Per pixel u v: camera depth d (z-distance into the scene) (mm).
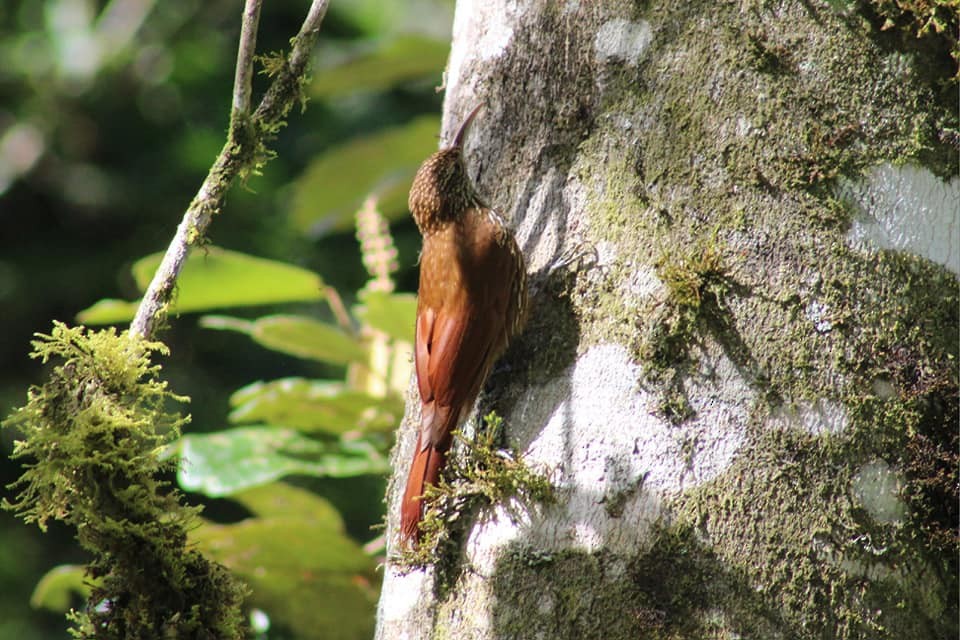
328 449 7961
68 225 15562
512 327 5691
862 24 5316
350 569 8086
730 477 4914
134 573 5168
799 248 5125
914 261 5172
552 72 5855
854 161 5199
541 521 5086
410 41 10289
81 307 15141
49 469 5121
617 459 5035
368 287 7719
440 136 6945
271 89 5996
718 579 4805
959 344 5156
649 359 5125
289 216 12484
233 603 5383
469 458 5484
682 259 5195
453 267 6172
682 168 5316
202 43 16156
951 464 5000
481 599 5109
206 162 15641
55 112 15953
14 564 14047
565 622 4895
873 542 4875
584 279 5445
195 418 13906
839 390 5000
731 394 5008
